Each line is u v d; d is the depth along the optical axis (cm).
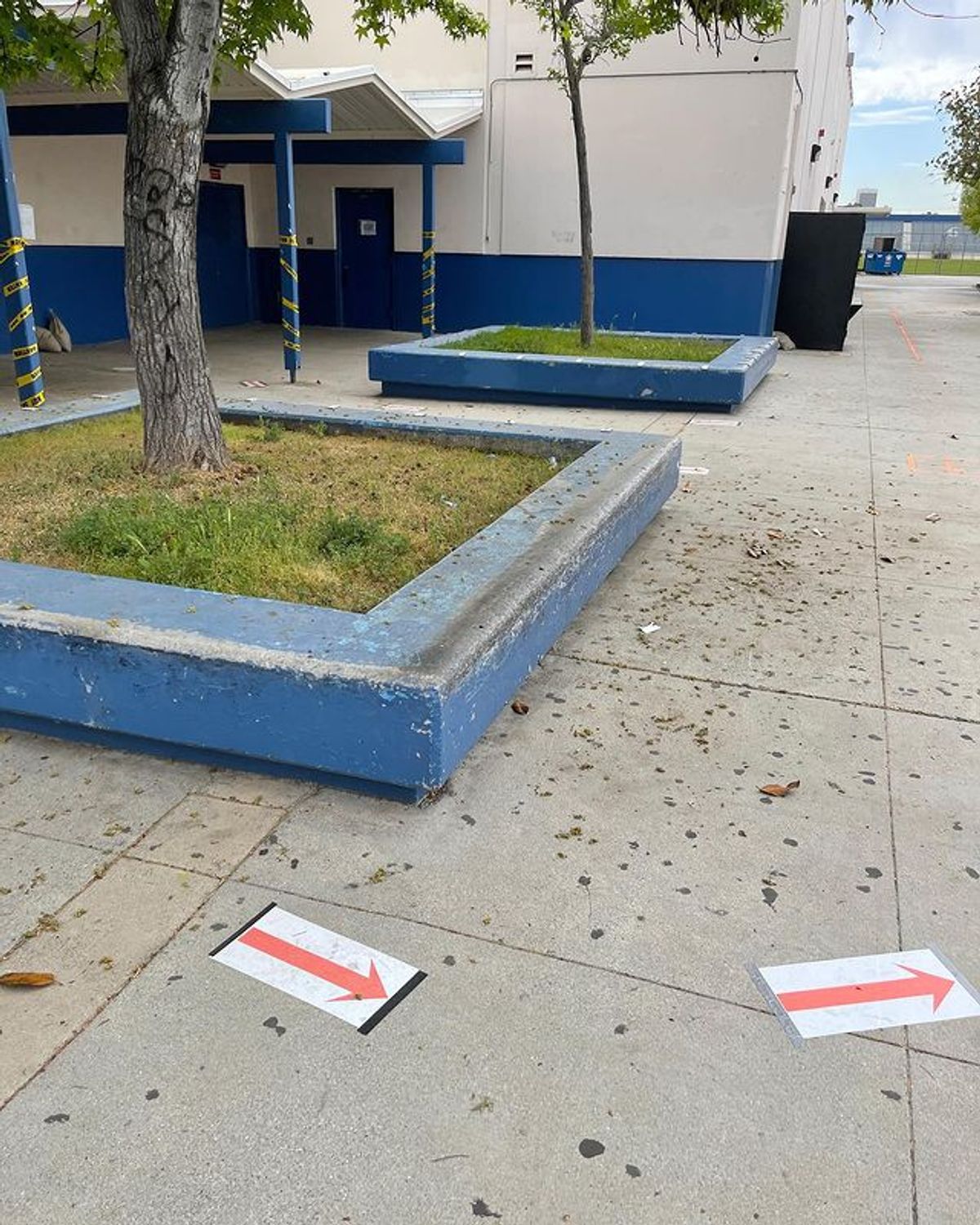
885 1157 195
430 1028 226
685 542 586
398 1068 215
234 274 1759
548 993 237
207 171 1631
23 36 713
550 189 1551
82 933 253
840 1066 217
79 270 1463
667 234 1515
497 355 1046
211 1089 208
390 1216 182
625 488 516
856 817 312
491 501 519
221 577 390
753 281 1496
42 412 706
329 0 1570
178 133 507
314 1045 220
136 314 537
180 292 535
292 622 328
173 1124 200
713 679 406
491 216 1598
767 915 266
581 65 1090
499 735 355
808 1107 206
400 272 1695
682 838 298
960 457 818
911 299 2903
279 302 1797
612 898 270
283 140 1080
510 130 1542
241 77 984
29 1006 229
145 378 545
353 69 1156
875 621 470
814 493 701
